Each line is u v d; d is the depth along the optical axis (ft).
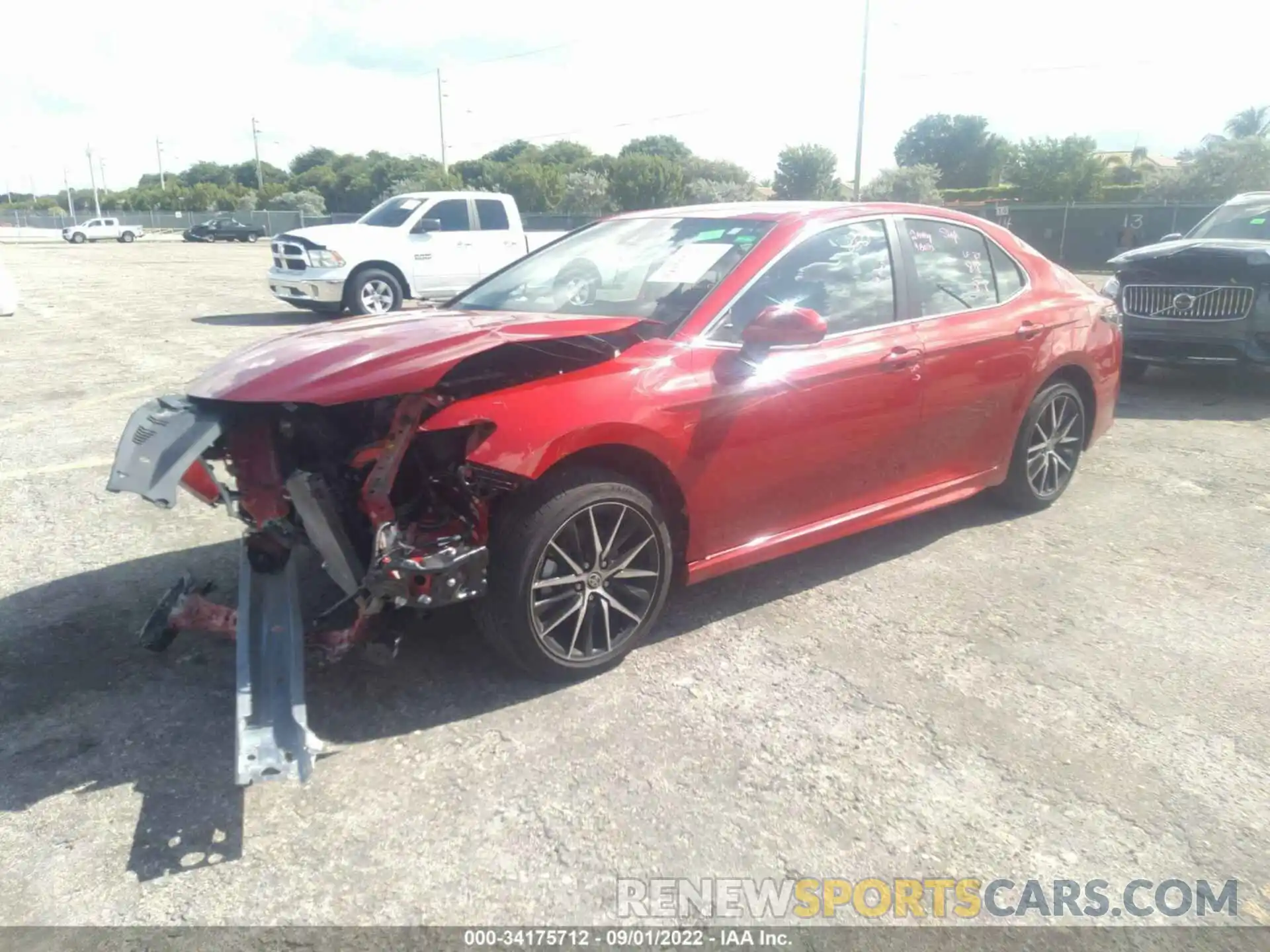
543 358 11.33
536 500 10.38
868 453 13.69
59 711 10.47
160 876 8.06
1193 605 13.66
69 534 15.69
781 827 8.78
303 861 8.27
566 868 8.23
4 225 298.56
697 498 11.83
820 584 14.23
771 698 10.97
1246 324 25.95
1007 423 15.96
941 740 10.18
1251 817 9.05
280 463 10.23
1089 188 195.83
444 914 7.71
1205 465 20.98
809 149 203.51
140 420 10.03
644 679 11.35
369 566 9.91
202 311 48.11
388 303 45.52
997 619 13.12
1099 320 17.52
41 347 34.22
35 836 8.50
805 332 11.35
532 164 217.15
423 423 9.86
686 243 13.71
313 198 243.19
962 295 15.30
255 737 8.69
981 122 308.19
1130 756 9.96
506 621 10.45
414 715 10.50
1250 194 31.01
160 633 11.14
